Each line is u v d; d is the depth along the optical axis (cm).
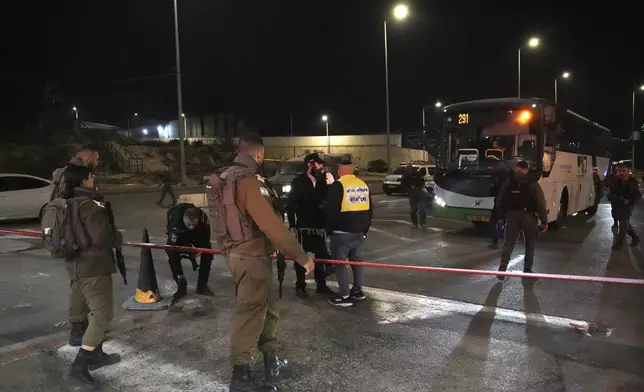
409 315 542
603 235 1148
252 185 335
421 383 382
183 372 403
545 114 1082
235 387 356
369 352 440
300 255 343
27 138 3675
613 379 388
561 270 784
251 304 349
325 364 416
